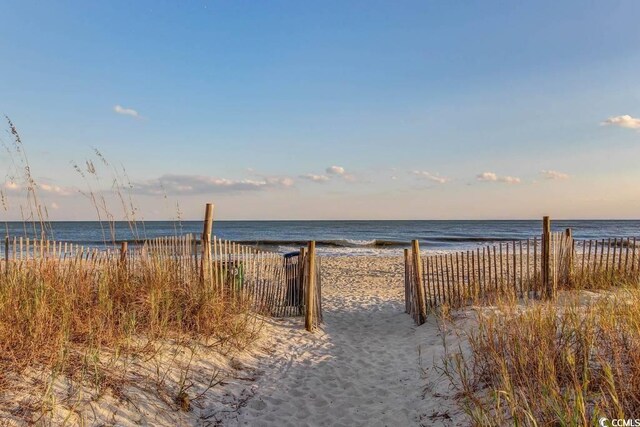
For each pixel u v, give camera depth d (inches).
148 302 225.5
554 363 154.5
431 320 310.5
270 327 296.2
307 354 252.8
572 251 335.9
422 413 172.4
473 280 326.3
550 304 199.9
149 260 257.0
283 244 1537.9
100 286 224.7
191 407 170.4
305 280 311.1
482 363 181.6
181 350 211.0
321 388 206.1
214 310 245.4
